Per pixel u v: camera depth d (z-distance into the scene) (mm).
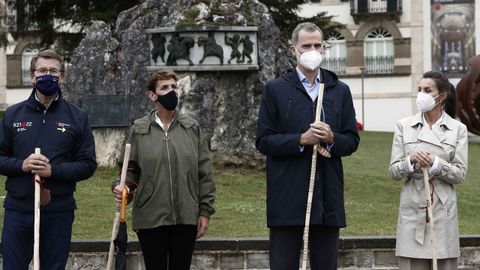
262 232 12836
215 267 11547
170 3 18703
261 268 11594
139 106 18219
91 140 8852
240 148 17703
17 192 8602
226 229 13039
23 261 8664
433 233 9008
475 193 18062
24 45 62312
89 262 11383
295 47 8734
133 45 18703
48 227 8656
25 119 8641
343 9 61312
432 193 9305
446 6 59844
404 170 9258
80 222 13375
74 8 34000
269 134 8758
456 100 9594
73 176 8602
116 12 32188
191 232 9094
